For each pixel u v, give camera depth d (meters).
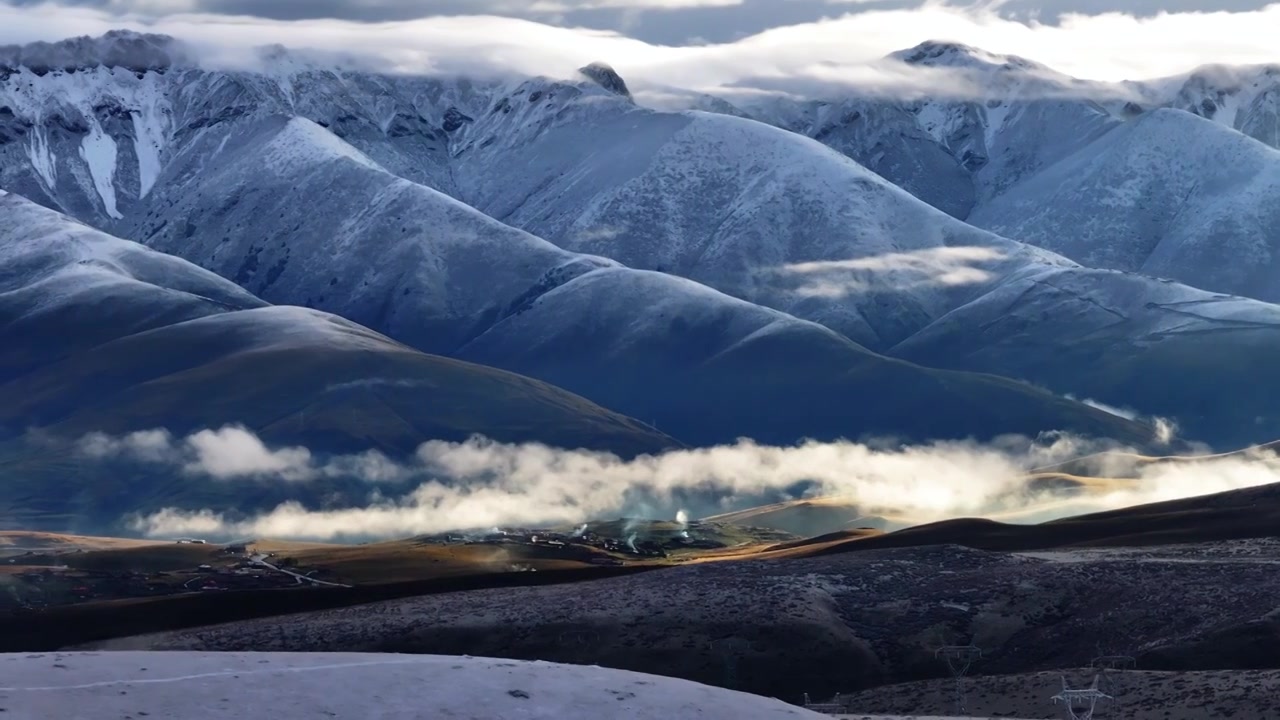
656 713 48.47
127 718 43.09
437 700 47.06
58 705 43.34
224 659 49.47
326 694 46.44
